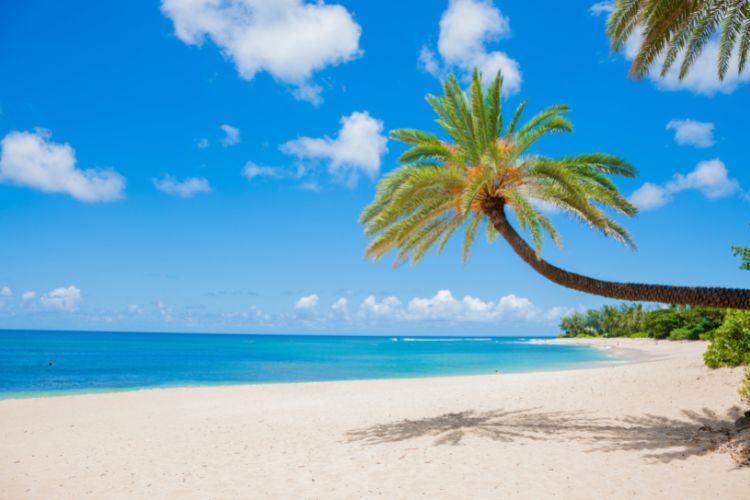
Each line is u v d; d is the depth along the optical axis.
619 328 121.62
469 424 12.19
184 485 7.88
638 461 7.95
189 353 73.12
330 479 7.86
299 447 10.54
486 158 10.48
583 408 13.89
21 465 9.69
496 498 6.52
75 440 12.27
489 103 12.00
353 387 24.52
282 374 37.50
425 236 12.94
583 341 115.81
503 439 10.25
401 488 7.18
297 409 16.53
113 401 19.88
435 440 10.51
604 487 6.70
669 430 10.41
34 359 54.28
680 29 9.06
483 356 66.25
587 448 9.08
